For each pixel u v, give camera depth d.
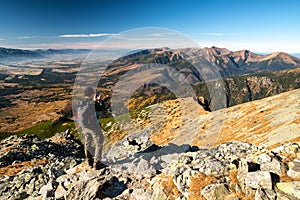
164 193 9.83
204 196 8.84
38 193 12.37
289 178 8.49
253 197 8.23
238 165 9.98
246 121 79.25
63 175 13.12
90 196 10.48
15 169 21.58
